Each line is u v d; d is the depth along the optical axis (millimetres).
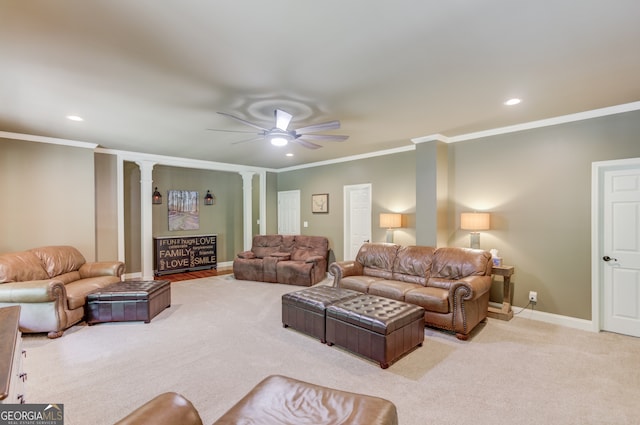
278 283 5898
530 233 3963
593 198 3508
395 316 2783
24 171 4340
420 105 3283
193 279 6285
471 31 1957
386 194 5617
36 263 3889
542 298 3871
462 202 4590
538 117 3721
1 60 2270
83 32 1927
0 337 1625
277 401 1496
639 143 3234
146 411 1217
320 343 3164
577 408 2117
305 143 3818
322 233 6871
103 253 5375
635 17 1812
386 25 1886
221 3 1661
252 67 2416
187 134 4383
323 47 2137
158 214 6957
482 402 2182
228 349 3014
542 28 1926
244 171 7355
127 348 3025
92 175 4934
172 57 2254
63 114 3488
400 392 2301
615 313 3459
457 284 3287
